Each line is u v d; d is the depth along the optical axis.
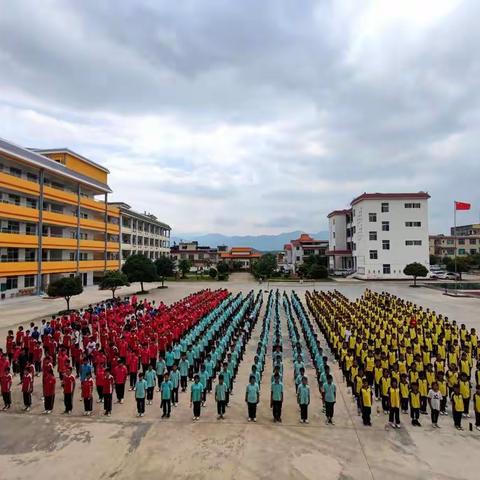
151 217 85.19
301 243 95.50
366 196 65.62
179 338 18.97
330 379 11.47
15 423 11.08
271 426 10.86
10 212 36.84
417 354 14.45
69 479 8.28
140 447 9.65
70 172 45.59
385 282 60.31
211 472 8.52
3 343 20.56
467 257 76.19
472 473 8.52
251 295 34.47
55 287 29.02
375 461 9.01
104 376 12.11
